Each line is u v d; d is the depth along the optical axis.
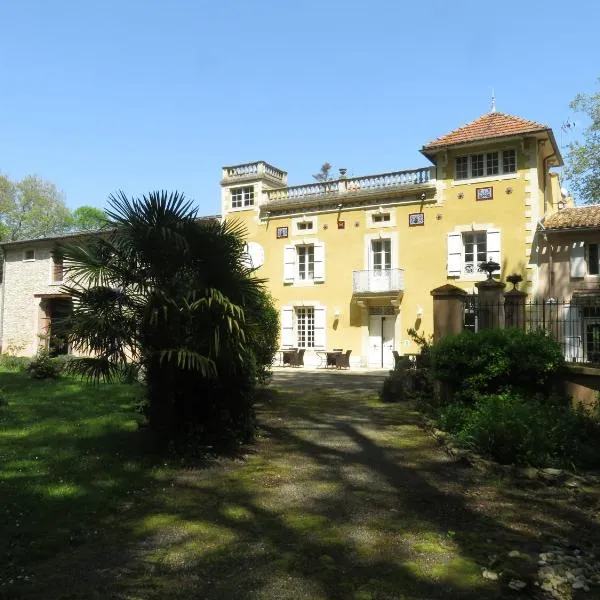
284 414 10.22
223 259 7.27
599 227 18.27
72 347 7.26
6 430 8.62
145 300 6.94
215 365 6.78
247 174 25.80
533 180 19.86
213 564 4.23
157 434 7.24
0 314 29.16
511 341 8.61
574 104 27.30
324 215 23.84
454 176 21.28
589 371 7.96
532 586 3.89
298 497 5.74
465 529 4.92
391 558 4.34
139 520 5.09
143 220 7.11
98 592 3.78
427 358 11.49
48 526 4.84
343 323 23.27
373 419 9.70
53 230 45.56
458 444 7.29
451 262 21.06
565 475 5.95
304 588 3.87
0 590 3.77
